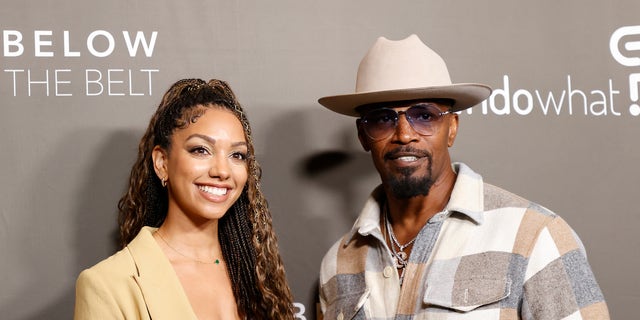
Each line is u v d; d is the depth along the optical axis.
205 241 1.78
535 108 2.46
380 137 1.99
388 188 2.02
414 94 1.96
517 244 1.87
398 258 2.02
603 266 2.44
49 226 2.22
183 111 1.74
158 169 1.78
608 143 2.48
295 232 2.36
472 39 2.45
